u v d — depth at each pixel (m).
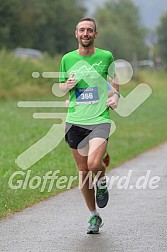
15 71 49.81
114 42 77.88
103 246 11.55
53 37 94.50
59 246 11.55
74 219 13.62
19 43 87.75
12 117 34.78
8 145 24.33
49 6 93.38
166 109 50.75
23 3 88.25
